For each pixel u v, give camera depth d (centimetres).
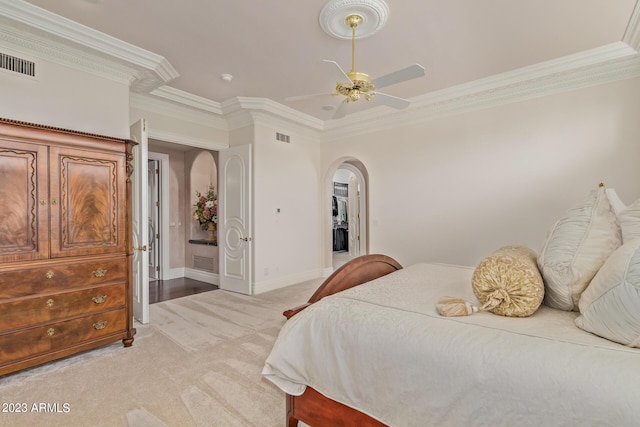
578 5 242
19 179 227
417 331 122
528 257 156
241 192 466
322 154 570
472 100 398
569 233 138
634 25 264
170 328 326
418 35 280
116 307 274
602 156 326
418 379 114
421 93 418
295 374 150
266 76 362
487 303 134
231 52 308
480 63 336
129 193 287
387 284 194
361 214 728
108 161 273
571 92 341
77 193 254
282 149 503
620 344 102
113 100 305
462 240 415
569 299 136
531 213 366
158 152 561
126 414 187
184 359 257
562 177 347
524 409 94
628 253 106
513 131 376
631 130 311
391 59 324
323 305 155
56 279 242
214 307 398
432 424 111
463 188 413
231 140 495
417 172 452
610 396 84
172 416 185
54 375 231
